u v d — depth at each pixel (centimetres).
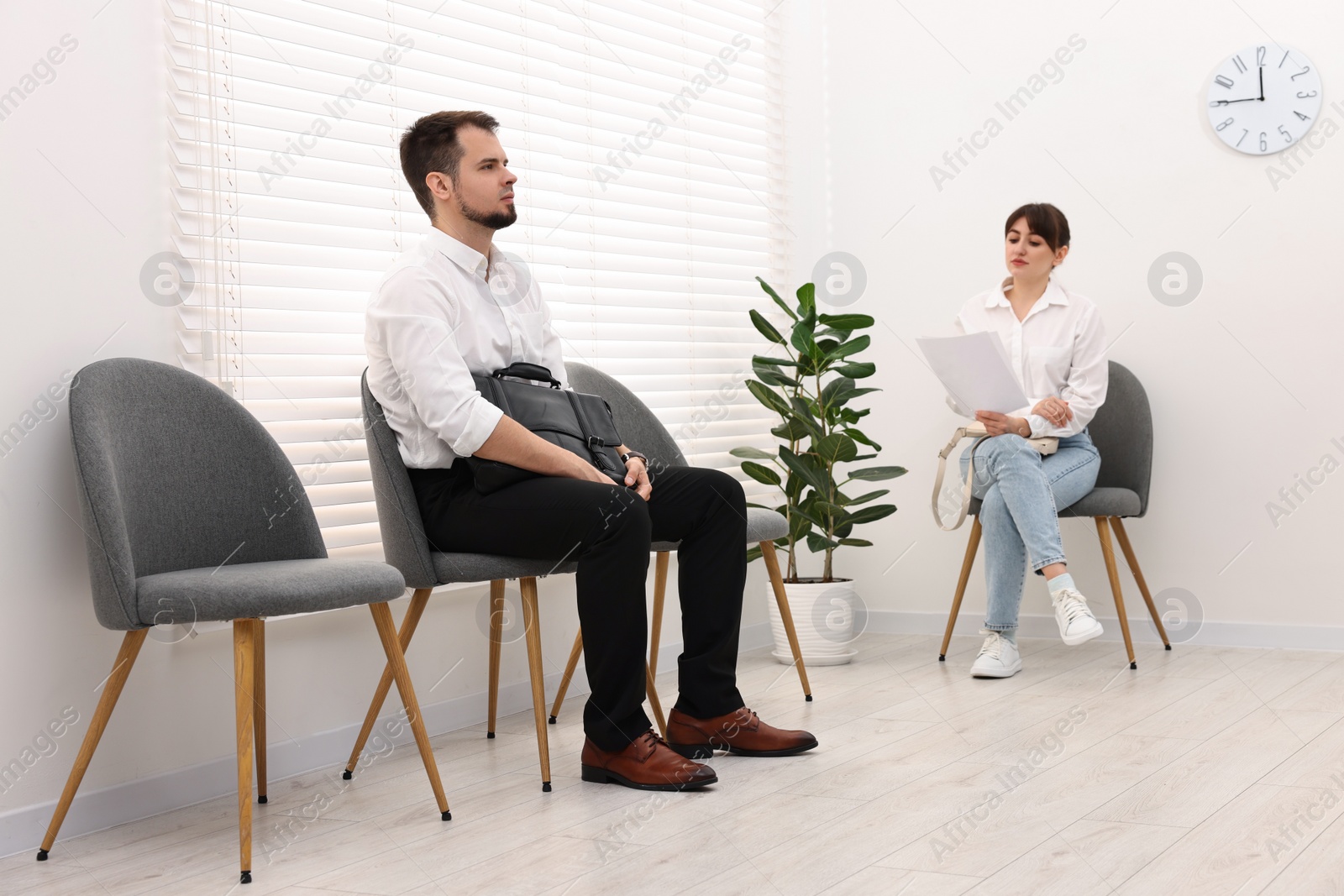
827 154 384
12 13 182
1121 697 255
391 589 176
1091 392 301
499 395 206
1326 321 304
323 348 232
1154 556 327
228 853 172
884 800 183
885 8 372
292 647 219
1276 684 263
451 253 216
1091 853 155
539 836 173
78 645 188
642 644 196
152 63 204
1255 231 313
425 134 217
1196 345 321
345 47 239
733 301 358
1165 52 325
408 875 158
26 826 179
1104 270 334
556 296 291
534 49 286
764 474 325
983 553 356
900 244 371
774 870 153
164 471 186
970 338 274
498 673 246
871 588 375
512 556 200
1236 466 316
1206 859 151
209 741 205
